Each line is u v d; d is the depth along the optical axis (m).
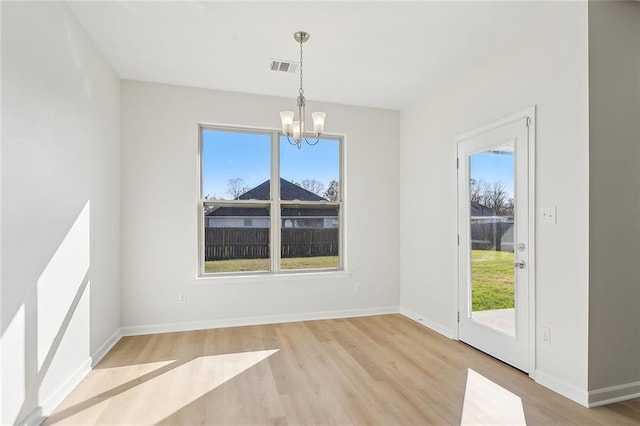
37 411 1.94
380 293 4.36
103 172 2.99
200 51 2.95
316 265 4.27
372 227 4.34
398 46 2.85
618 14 2.24
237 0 2.27
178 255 3.65
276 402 2.19
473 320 3.15
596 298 2.17
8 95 1.70
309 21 2.51
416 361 2.83
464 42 2.79
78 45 2.50
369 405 2.15
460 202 3.33
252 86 3.71
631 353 2.25
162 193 3.62
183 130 3.69
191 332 3.59
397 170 4.45
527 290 2.57
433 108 3.78
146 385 2.42
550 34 2.41
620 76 2.24
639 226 2.28
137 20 2.49
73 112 2.41
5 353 1.68
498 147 2.88
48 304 2.06
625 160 2.25
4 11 1.67
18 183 1.78
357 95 3.95
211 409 2.11
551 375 2.37
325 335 3.49
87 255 2.63
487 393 2.30
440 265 3.63
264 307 3.92
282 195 4.15
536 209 2.50
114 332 3.27
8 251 1.70
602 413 2.06
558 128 2.34
